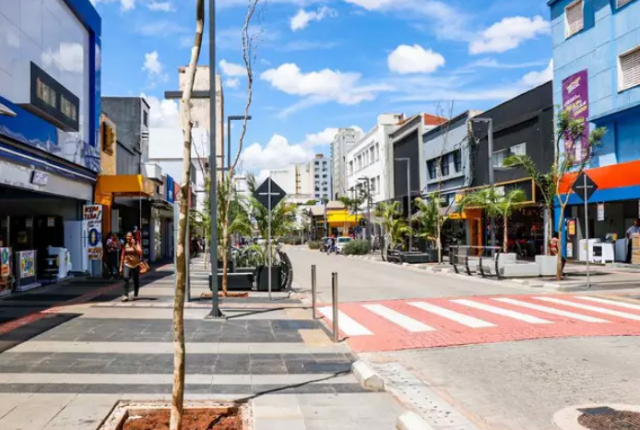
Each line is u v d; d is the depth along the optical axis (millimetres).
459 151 37250
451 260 23750
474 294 15633
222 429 4734
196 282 20469
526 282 17844
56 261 18500
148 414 5188
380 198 55156
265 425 5020
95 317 11164
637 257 21797
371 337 9516
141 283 18469
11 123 13961
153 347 8328
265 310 12562
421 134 44406
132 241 14008
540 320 10953
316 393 6113
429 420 5336
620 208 24016
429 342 9102
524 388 6461
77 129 18781
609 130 22969
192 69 4605
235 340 9109
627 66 21891
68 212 20141
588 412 5531
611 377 6848
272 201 14422
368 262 34062
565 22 25594
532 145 28547
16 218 19078
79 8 19484
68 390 5996
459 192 35750
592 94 23797
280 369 7203
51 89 16422
